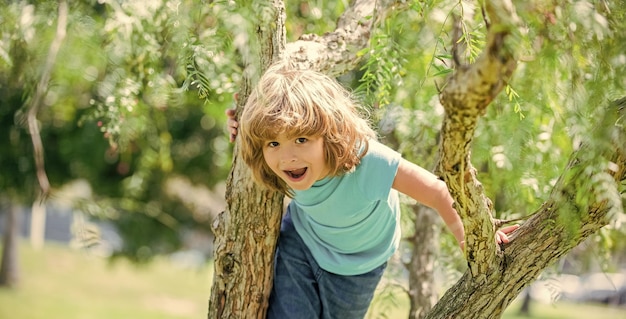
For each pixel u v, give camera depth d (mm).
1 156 7070
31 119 2396
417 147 3082
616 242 3094
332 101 2020
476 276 1890
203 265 12516
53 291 12203
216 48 2307
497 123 2645
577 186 1690
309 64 2189
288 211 2449
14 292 11742
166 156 5145
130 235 8383
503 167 2713
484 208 1708
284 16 2113
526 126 2457
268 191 2139
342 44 2311
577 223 1725
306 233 2328
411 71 2873
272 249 2221
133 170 7516
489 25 1411
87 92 4820
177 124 7125
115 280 13992
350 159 2070
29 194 7246
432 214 3111
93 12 3016
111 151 3947
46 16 2627
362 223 2205
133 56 2773
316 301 2314
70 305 11211
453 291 1980
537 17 1595
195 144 7473
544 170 2637
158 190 8195
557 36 1643
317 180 2102
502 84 1394
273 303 2295
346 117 2041
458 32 2416
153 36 2656
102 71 3404
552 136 2582
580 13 1579
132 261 8883
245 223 2162
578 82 1730
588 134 1695
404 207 2930
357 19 2395
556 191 1784
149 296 12797
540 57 1646
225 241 2184
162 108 3561
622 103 1699
